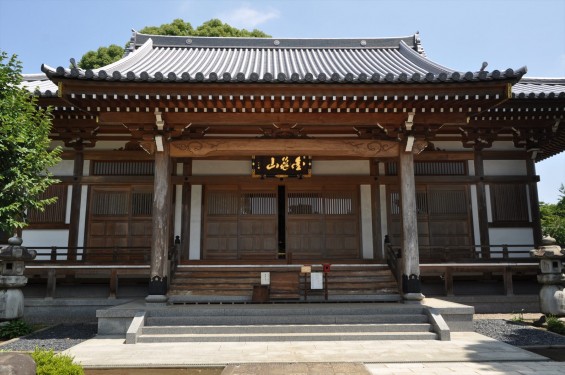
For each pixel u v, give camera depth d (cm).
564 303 1144
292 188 1609
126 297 1406
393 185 1595
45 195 1530
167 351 884
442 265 1394
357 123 1222
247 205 1602
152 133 1196
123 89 1080
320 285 1213
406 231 1199
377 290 1280
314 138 1257
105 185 1555
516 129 1553
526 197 1584
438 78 1065
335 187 1616
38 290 1427
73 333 1118
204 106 1155
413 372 714
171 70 1619
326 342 960
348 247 1583
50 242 1510
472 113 1211
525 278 1506
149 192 1558
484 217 1563
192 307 1102
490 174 1596
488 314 1352
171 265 1316
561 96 1305
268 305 1155
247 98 1106
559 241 2819
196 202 1582
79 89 1077
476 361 788
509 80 1078
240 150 1251
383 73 1605
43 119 1166
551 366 752
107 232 1534
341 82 1069
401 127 1231
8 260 1109
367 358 812
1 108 998
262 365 768
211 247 1570
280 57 2006
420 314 1073
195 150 1244
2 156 992
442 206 1580
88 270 1358
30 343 991
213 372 745
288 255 1505
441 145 1603
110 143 1568
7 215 997
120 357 836
